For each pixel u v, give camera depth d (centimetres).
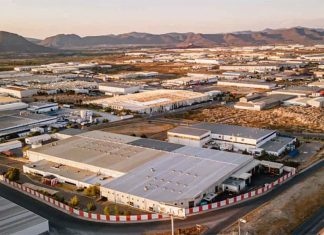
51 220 5312
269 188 6119
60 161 7319
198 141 8438
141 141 8138
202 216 5259
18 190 6444
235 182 6178
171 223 4891
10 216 4928
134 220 5219
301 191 6006
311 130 9875
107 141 8194
